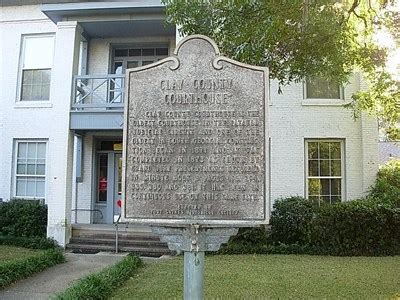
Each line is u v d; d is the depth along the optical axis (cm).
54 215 1341
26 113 1599
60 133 1367
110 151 1609
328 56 902
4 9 1647
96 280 738
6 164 1598
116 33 1557
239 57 817
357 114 1346
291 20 822
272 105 1448
